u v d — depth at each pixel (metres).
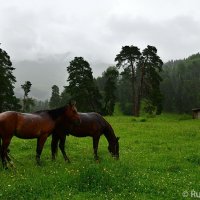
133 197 10.54
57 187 11.14
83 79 74.00
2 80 62.62
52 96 137.12
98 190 10.91
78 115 15.78
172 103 158.75
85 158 17.38
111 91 80.94
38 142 14.78
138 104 78.06
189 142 24.47
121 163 13.86
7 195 10.27
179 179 12.83
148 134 29.36
